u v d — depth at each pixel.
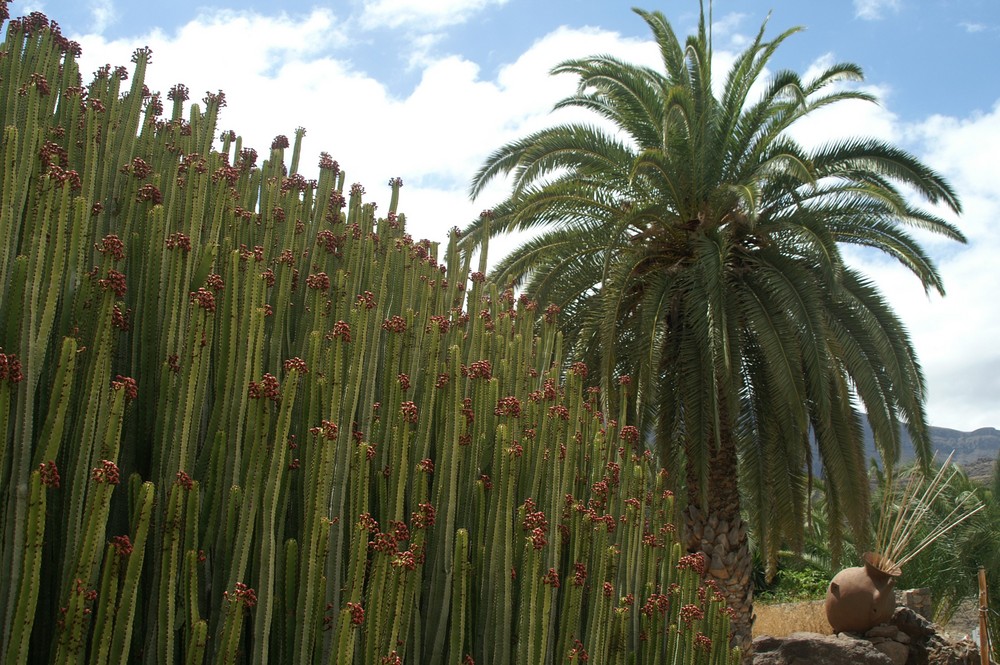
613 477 5.89
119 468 3.53
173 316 3.71
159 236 3.87
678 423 11.59
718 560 11.45
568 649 4.68
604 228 11.78
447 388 4.68
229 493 3.49
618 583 5.59
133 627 3.22
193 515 3.26
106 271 3.72
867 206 11.62
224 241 4.88
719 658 5.97
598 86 12.03
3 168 3.61
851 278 11.16
